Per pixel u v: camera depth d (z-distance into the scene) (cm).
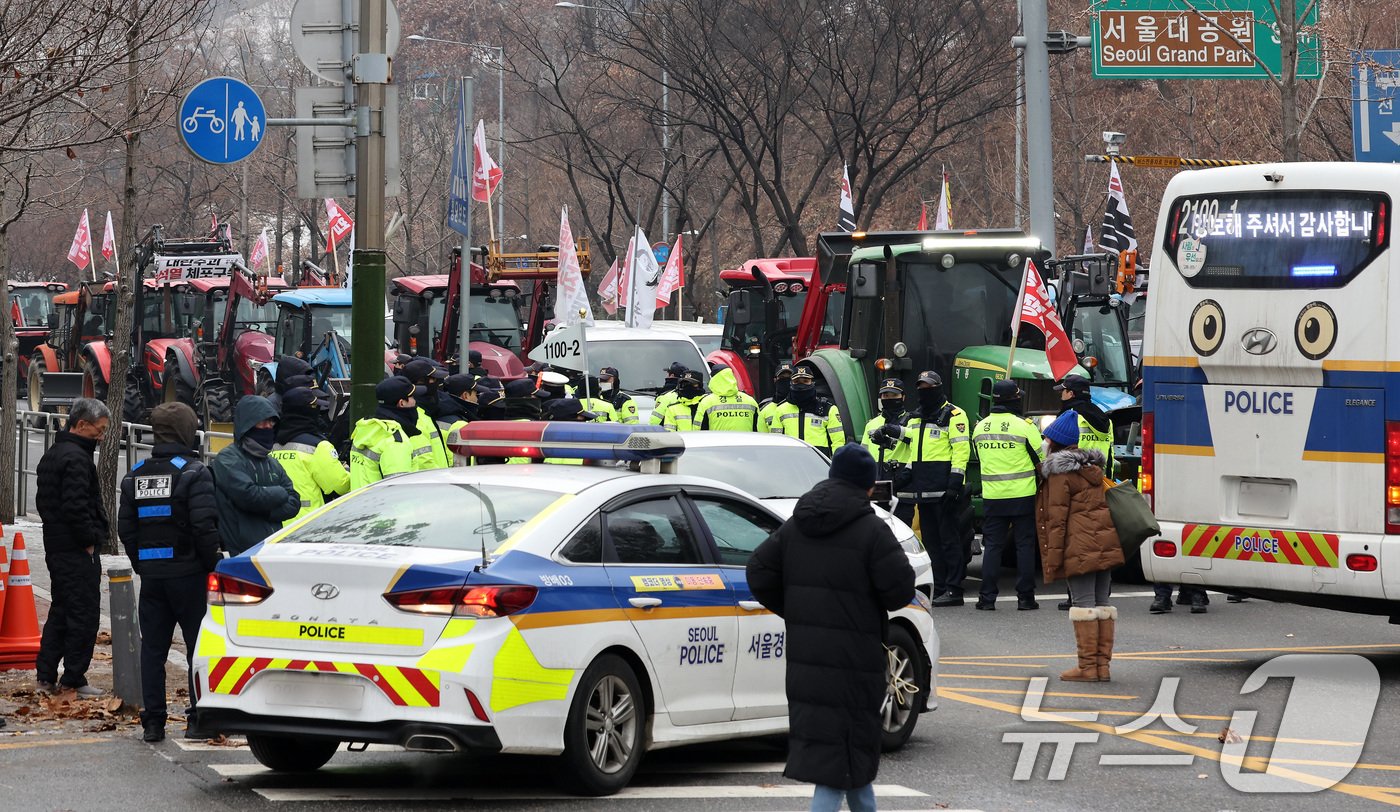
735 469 4834
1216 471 4769
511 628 2920
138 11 5034
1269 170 4694
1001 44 13038
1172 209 4881
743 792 3180
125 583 3941
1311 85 12156
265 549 3109
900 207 19275
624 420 7506
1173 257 4866
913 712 3672
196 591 3566
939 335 6988
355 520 3225
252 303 11931
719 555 3391
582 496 3197
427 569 2930
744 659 3384
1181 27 8181
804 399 6756
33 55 4594
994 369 6706
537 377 8194
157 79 6575
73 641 4125
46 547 4134
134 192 6569
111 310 14050
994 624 5591
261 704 3002
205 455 7012
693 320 15938
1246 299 4703
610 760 3142
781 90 13125
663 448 3394
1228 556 4731
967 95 14800
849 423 6975
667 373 7738
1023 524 5891
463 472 3378
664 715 3216
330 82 4494
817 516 2570
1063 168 16188
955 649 5081
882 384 6588
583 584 3073
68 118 6391
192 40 7669
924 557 4044
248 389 11338
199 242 13738
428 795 3133
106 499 6869
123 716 3891
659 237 19825
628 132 18288
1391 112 7981
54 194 7850
